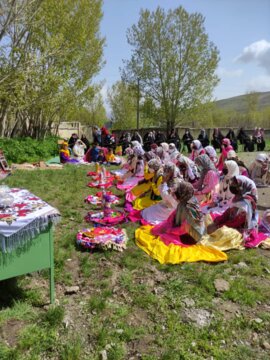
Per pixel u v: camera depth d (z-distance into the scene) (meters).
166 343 3.24
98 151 15.07
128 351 3.17
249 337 3.39
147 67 29.56
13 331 3.35
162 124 32.97
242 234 5.51
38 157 15.14
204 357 3.10
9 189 4.52
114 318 3.60
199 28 28.70
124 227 6.25
